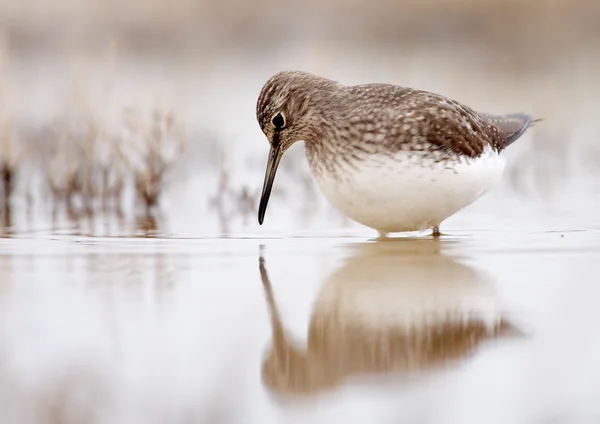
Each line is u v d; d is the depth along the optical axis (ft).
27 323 26.16
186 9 97.96
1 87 57.93
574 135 65.98
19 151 56.85
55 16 94.43
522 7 101.04
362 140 37.73
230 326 25.88
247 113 71.72
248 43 98.02
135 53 94.38
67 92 69.82
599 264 33.42
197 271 32.78
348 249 37.24
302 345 24.23
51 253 36.17
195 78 84.28
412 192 37.58
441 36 100.58
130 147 54.08
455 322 26.03
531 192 52.49
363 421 19.67
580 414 19.92
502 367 22.50
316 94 40.24
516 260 34.32
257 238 40.27
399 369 22.48
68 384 21.72
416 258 35.01
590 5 99.91
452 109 39.47
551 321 26.09
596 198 50.65
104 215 47.21
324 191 39.65
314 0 100.17
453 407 20.31
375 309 27.50
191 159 59.26
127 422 19.85
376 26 100.68
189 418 20.02
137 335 25.07
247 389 21.40
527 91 78.69
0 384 21.77
